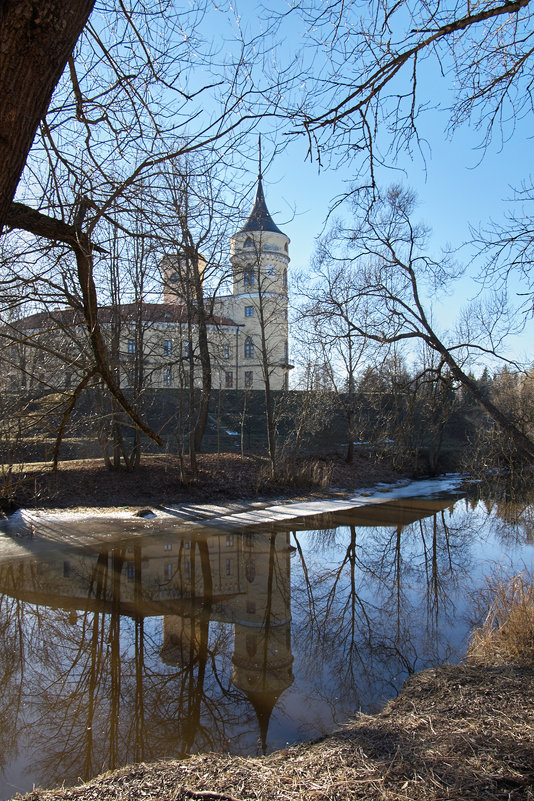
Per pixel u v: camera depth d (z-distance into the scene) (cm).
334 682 813
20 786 575
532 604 824
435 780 436
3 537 1691
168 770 495
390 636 1004
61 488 2117
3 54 205
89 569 1456
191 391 2420
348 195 496
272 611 1188
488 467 1562
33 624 1095
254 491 2486
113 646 999
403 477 3198
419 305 1143
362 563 1612
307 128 404
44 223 335
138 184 380
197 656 952
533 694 620
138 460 2375
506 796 410
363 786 431
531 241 699
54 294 363
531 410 1208
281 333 3328
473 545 1783
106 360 416
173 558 1593
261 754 616
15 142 219
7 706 780
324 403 2933
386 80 393
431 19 419
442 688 677
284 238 4269
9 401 611
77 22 224
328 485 2744
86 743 669
